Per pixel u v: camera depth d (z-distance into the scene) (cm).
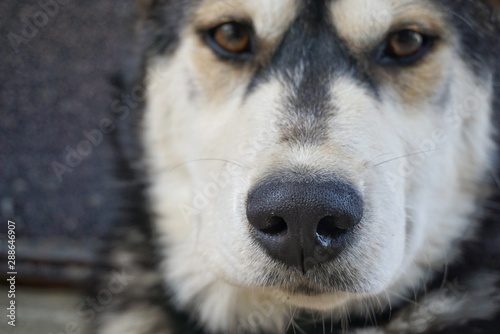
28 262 62
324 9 36
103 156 68
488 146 40
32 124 70
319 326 40
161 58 41
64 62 71
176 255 41
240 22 37
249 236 32
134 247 43
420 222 37
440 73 37
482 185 40
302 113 34
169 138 41
